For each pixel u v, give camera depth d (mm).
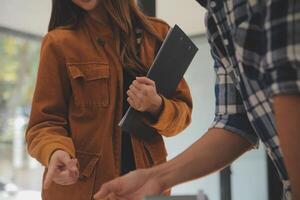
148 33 1424
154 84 1271
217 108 1002
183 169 947
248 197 3771
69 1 1384
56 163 1146
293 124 640
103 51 1344
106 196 919
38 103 1287
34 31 3494
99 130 1288
